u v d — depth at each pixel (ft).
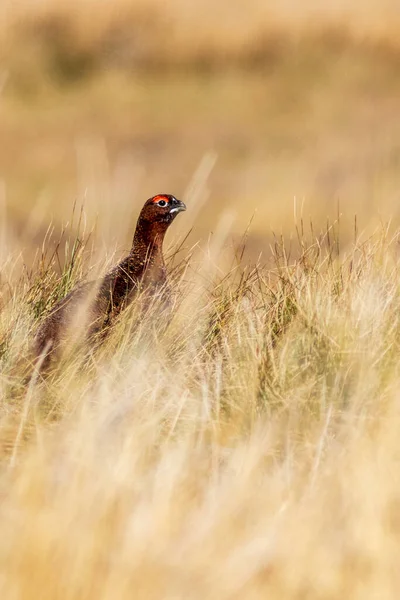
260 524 37.55
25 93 208.74
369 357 52.34
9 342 59.31
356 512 38.37
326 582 35.27
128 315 60.08
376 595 34.73
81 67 216.74
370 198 152.15
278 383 52.11
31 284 67.77
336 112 196.34
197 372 54.70
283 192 159.43
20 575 33.99
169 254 71.41
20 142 187.93
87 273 67.31
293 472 42.80
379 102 199.82
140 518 36.68
